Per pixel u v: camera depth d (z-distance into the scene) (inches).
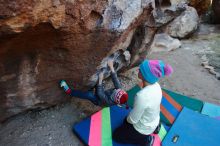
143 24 136.5
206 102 152.1
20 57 103.0
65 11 88.4
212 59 206.2
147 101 106.1
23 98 117.5
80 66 117.8
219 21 305.9
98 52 116.4
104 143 119.4
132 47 146.2
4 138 118.4
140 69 108.0
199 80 176.9
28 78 111.8
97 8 98.0
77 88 129.7
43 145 117.3
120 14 108.7
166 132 127.6
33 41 96.7
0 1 70.4
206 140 124.9
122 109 136.9
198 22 268.7
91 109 139.0
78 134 122.2
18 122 125.7
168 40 223.3
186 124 132.3
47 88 121.6
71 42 103.4
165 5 146.6
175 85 168.7
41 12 79.9
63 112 133.6
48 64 111.6
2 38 84.3
